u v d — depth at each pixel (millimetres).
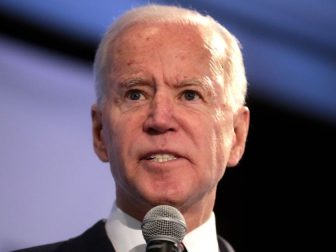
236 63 5246
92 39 8680
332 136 10125
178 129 4797
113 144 4906
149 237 4273
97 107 5207
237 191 9820
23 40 8359
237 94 5242
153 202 4781
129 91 4922
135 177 4789
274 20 9875
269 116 9898
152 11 5141
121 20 5195
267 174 9898
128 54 4984
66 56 8562
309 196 10000
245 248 9828
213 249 5059
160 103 4809
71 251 5105
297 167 10000
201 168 4820
